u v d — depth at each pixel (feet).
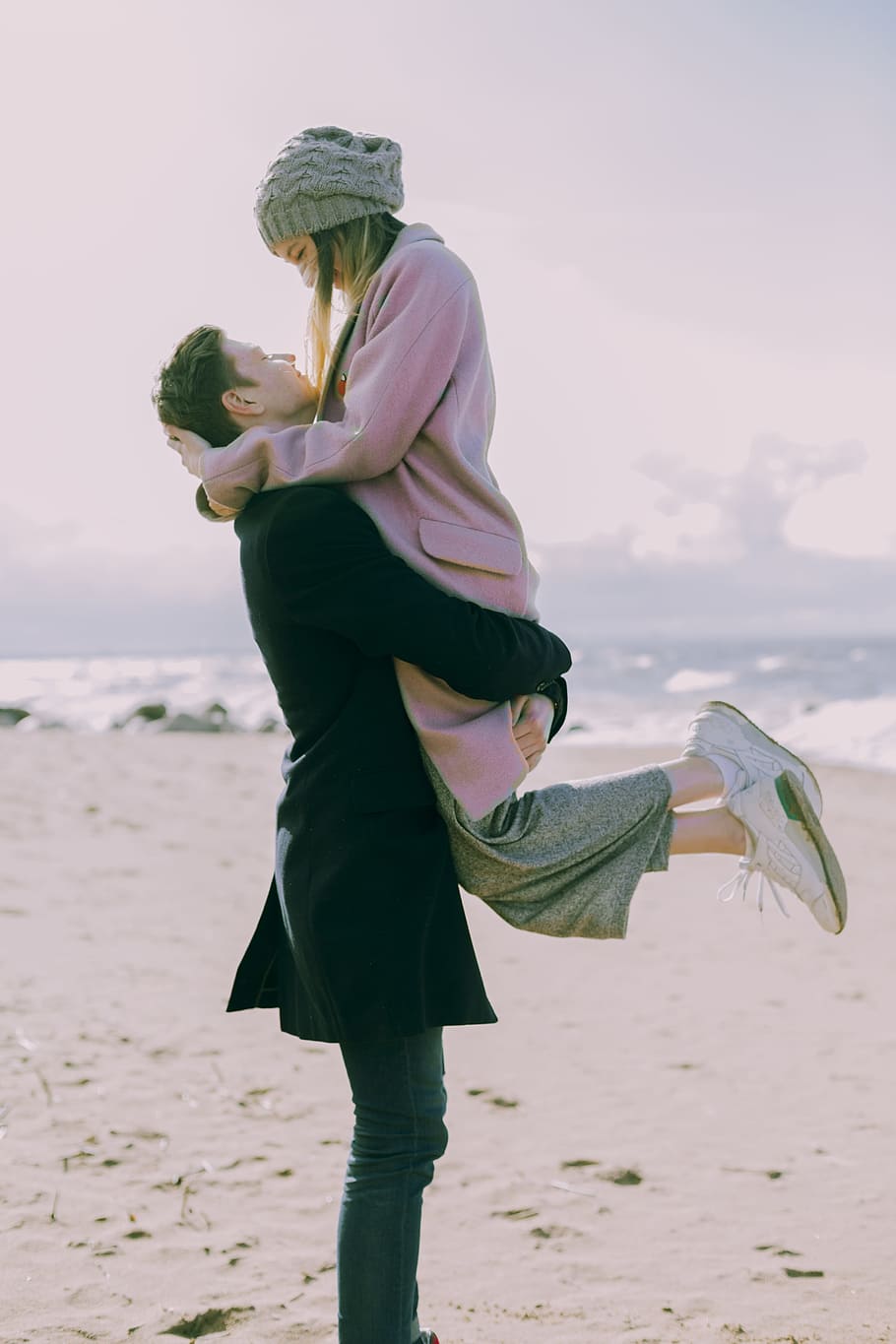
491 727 6.48
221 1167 10.69
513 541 6.61
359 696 6.48
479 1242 9.73
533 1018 16.21
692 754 6.97
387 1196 6.31
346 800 6.38
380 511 6.49
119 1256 8.96
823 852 6.78
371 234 6.94
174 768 44.24
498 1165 11.34
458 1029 15.71
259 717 83.51
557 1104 12.99
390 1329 6.27
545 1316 8.46
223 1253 9.11
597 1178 11.04
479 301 6.86
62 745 52.19
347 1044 6.36
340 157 6.79
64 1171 10.36
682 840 6.79
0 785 35.70
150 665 326.65
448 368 6.51
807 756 57.98
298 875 6.48
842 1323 8.36
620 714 99.09
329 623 6.20
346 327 6.88
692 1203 10.48
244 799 36.27
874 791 43.91
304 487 6.38
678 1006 16.87
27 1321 7.95
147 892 21.93
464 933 6.51
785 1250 9.56
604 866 6.68
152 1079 12.75
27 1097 11.93
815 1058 14.52
